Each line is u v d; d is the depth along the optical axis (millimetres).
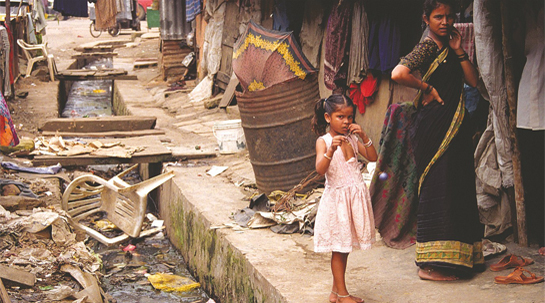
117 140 10766
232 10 13773
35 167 9016
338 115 4070
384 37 7258
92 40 28562
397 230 5262
